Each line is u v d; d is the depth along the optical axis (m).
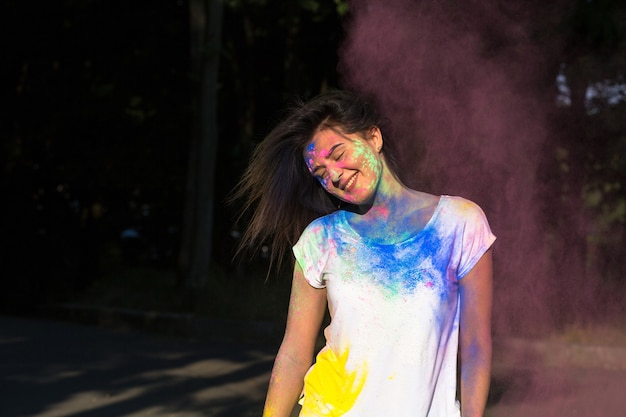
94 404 8.03
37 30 22.97
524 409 7.63
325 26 21.16
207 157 16.69
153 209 26.55
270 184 3.03
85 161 22.73
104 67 23.06
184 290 16.05
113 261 22.73
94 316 15.59
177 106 22.86
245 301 13.80
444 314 2.70
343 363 2.71
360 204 2.81
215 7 16.39
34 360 10.52
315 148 2.80
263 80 23.84
